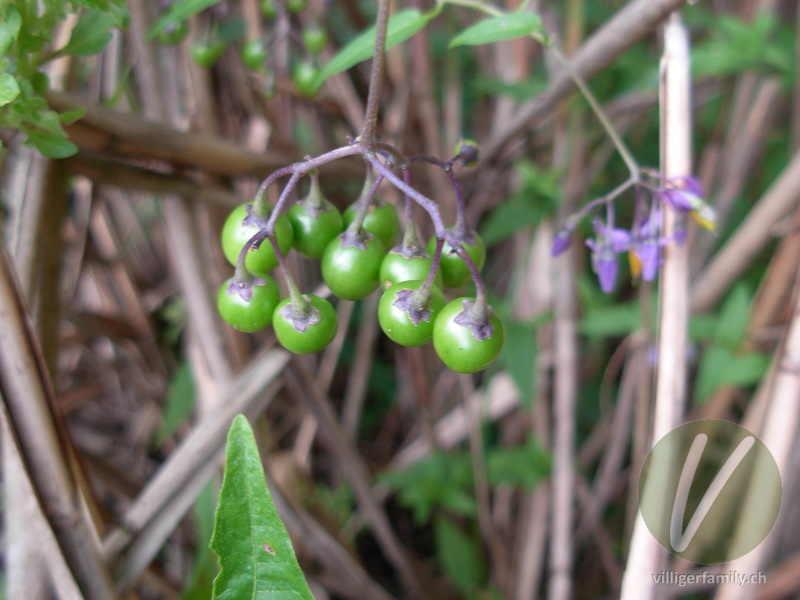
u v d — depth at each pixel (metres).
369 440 0.30
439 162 0.11
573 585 0.26
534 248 0.24
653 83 0.22
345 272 0.11
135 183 0.15
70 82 0.16
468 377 0.23
